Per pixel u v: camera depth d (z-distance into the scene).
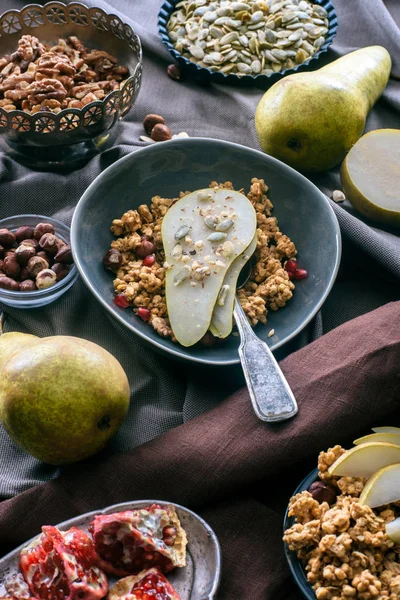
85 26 1.47
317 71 1.37
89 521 0.92
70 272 1.19
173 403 1.13
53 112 1.30
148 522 0.90
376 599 0.83
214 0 1.59
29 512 0.97
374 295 1.26
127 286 1.15
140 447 1.01
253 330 1.14
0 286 1.17
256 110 1.38
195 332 1.08
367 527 0.87
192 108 1.50
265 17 1.55
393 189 1.28
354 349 1.05
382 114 1.51
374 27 1.59
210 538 0.90
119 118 1.35
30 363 0.95
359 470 0.91
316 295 1.15
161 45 1.57
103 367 0.97
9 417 0.95
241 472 0.98
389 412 1.01
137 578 0.89
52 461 0.99
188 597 0.89
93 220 1.19
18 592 0.87
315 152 1.33
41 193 1.33
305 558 0.88
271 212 1.26
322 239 1.19
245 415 1.02
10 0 1.64
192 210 1.19
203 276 1.11
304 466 1.03
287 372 1.05
